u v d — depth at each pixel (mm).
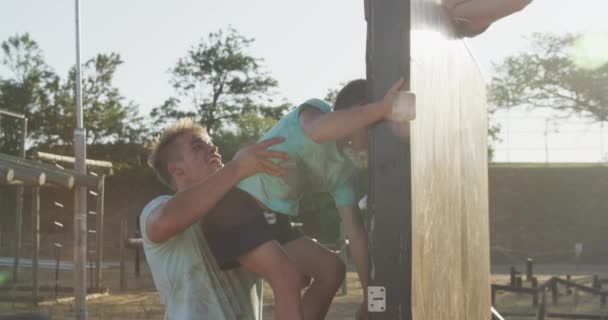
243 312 2742
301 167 2885
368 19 1964
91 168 21609
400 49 1910
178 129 2885
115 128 54844
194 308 2613
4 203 44031
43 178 13969
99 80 55156
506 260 39625
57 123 54188
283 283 2652
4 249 38844
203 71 64062
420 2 2086
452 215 2465
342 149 2926
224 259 2699
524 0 2752
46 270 28438
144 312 16453
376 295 1841
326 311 3117
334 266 3113
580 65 47125
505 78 48031
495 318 3729
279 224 3092
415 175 1912
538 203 46344
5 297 18750
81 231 14914
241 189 2820
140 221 2682
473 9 2760
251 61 64500
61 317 15656
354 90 2846
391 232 1856
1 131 53094
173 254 2641
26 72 54000
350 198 3059
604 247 44875
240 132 50188
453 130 2566
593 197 45844
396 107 1872
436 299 2133
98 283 21375
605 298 17031
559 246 45500
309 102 2863
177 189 2908
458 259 2541
